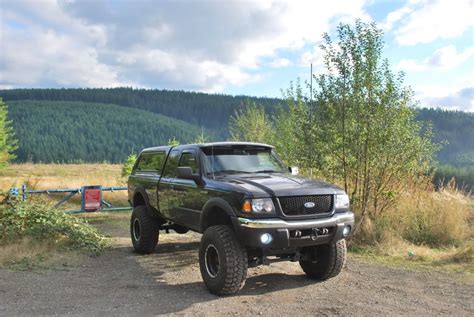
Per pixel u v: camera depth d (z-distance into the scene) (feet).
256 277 21.26
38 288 19.24
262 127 75.05
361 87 30.86
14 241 27.50
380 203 33.24
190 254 26.91
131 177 28.71
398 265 23.98
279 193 17.31
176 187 22.40
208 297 17.90
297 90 54.44
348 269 23.04
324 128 31.91
